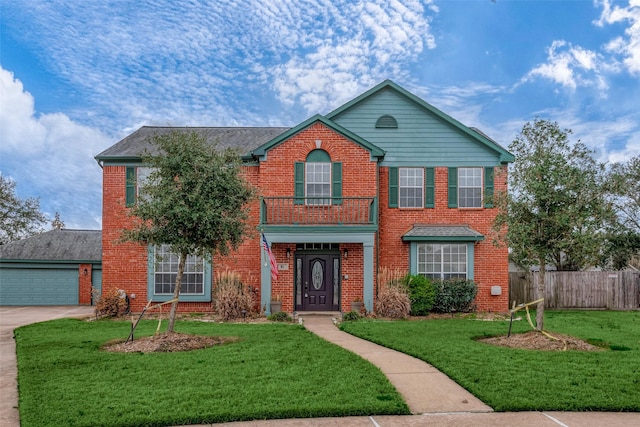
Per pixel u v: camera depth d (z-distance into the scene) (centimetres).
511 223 1238
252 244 1947
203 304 1948
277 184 1903
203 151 1224
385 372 913
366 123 2017
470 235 1895
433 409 715
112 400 730
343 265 1922
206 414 669
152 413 675
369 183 1911
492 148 1983
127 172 1959
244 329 1438
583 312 2003
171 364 947
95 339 1260
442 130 2005
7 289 2684
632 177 2670
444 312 1873
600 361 969
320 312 1909
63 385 809
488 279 1944
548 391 774
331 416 686
